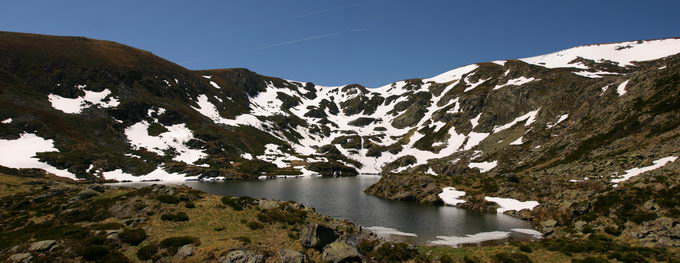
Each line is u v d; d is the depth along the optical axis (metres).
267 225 37.31
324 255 27.56
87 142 130.50
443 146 176.50
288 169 165.25
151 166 130.75
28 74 154.25
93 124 142.75
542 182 67.25
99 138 137.00
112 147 135.75
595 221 41.41
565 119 115.06
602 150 77.06
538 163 95.12
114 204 39.56
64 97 153.00
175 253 27.05
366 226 50.78
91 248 25.84
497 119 165.50
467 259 29.06
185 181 122.62
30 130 121.31
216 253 26.47
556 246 31.66
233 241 29.66
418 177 91.25
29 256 24.78
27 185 61.69
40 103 139.00
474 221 54.50
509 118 159.12
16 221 35.62
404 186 87.62
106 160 123.25
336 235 31.83
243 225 36.50
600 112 100.44
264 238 32.69
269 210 42.91
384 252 30.44
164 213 37.62
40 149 114.25
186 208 40.19
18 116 123.50
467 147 159.25
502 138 141.75
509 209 61.75
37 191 51.41
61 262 24.67
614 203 44.09
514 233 45.50
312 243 29.77
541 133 119.25
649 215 37.16
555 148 99.19
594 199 47.88
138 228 31.59
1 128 114.81
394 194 85.06
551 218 50.47
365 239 36.38
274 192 93.94
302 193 93.12
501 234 44.97
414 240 41.78
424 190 82.31
